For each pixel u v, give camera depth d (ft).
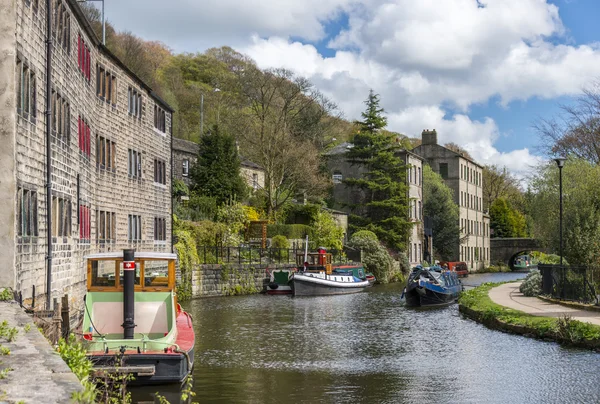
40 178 57.93
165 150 123.75
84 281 77.61
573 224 103.14
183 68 288.71
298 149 192.44
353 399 46.62
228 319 95.09
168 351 47.16
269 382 52.31
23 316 38.96
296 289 139.95
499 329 77.25
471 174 281.33
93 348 46.73
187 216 150.92
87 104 80.38
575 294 85.76
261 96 213.66
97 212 87.04
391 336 77.00
